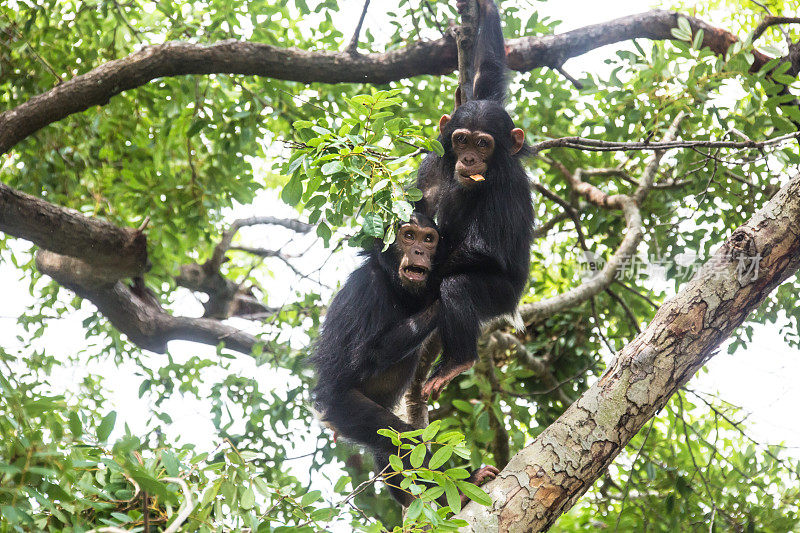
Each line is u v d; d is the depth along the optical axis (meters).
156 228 16.47
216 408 14.79
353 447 11.27
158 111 16.56
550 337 17.31
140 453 6.97
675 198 15.59
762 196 14.25
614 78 13.76
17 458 6.52
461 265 10.84
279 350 15.35
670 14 14.90
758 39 15.45
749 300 8.30
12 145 13.30
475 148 11.09
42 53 15.70
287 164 8.70
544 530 7.71
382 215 8.27
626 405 8.03
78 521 6.67
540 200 18.25
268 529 6.86
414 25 14.32
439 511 7.05
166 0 15.42
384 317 10.65
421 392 10.77
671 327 8.23
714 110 13.39
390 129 8.62
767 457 14.41
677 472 14.48
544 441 8.00
